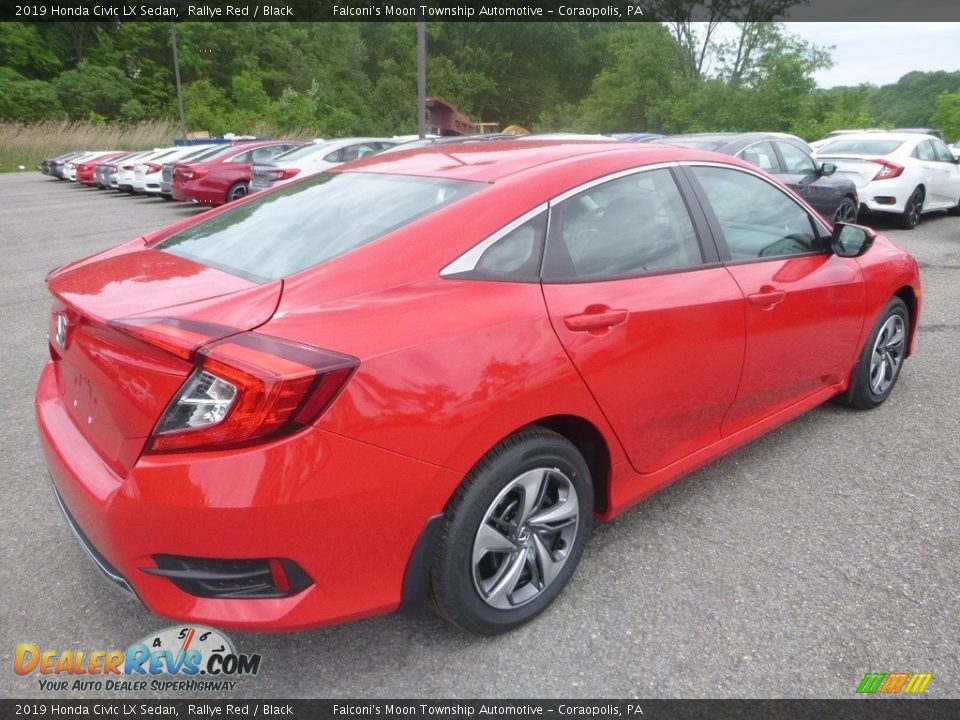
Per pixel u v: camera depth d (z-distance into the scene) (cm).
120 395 199
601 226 266
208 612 196
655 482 288
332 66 7319
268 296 207
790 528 308
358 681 228
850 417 421
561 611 257
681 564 283
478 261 233
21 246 1110
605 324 248
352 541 200
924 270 812
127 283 230
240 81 5769
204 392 184
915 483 345
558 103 8462
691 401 289
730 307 295
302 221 262
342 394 191
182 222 312
